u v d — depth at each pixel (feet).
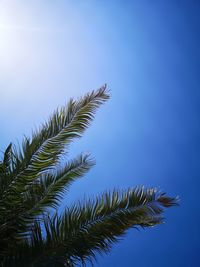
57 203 32.68
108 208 30.27
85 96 31.83
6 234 30.14
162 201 30.27
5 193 29.78
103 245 29.37
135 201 30.27
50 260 28.17
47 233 29.40
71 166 34.50
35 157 30.17
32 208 31.55
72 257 28.63
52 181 33.09
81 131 31.40
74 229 29.55
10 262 28.35
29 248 28.91
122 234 29.94
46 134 30.55
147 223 30.58
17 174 29.86
